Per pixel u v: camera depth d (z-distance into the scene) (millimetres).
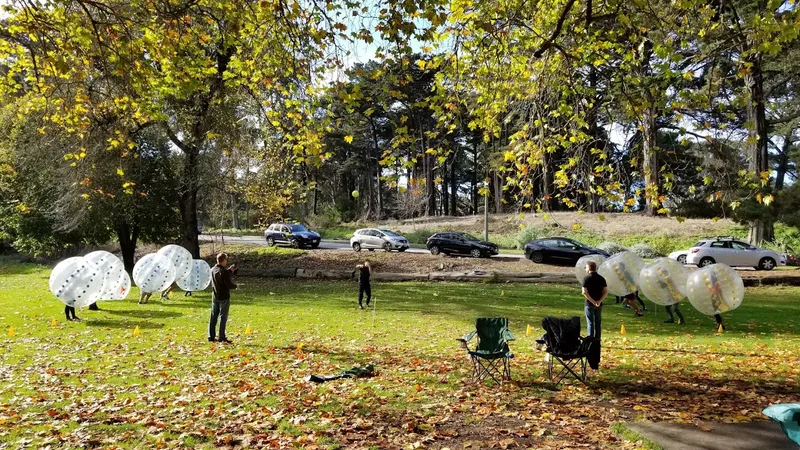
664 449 4918
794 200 13977
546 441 5219
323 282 24094
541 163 9148
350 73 7828
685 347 10156
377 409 6254
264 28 8633
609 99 9352
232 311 15258
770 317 13766
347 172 67500
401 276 23859
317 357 9305
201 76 8922
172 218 27266
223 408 6277
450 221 48719
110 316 14062
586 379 7645
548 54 8594
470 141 49438
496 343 7684
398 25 6664
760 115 18812
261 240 40625
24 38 9383
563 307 16328
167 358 9125
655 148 9062
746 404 6363
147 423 5715
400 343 10758
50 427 5559
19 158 22875
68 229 24219
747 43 8281
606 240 33656
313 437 5305
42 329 12039
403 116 7887
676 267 12867
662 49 6969
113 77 9945
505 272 23734
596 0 8516
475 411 6191
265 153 21828
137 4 7949
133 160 21734
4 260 36812
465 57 8445
